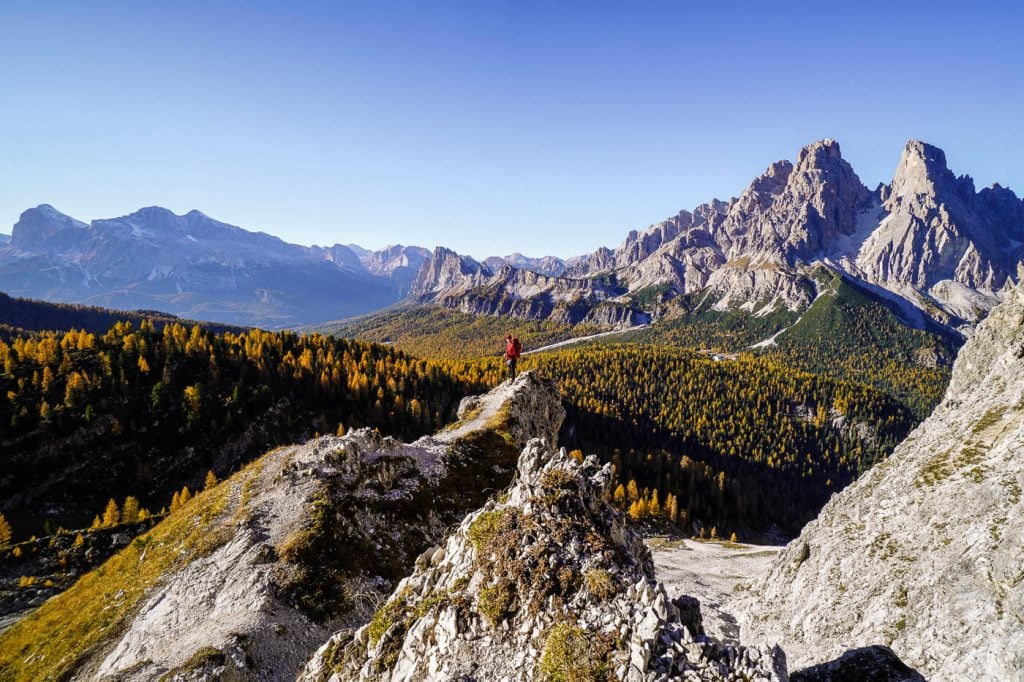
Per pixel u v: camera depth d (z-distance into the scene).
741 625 49.62
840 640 34.88
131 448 121.69
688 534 126.25
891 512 39.22
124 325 155.50
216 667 30.66
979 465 34.53
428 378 191.75
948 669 25.70
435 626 20.45
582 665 16.39
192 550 45.91
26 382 124.06
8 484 105.75
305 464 53.31
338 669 22.58
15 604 64.38
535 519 22.91
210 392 140.00
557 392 87.88
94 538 77.00
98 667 36.19
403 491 52.84
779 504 173.12
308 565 41.38
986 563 27.39
